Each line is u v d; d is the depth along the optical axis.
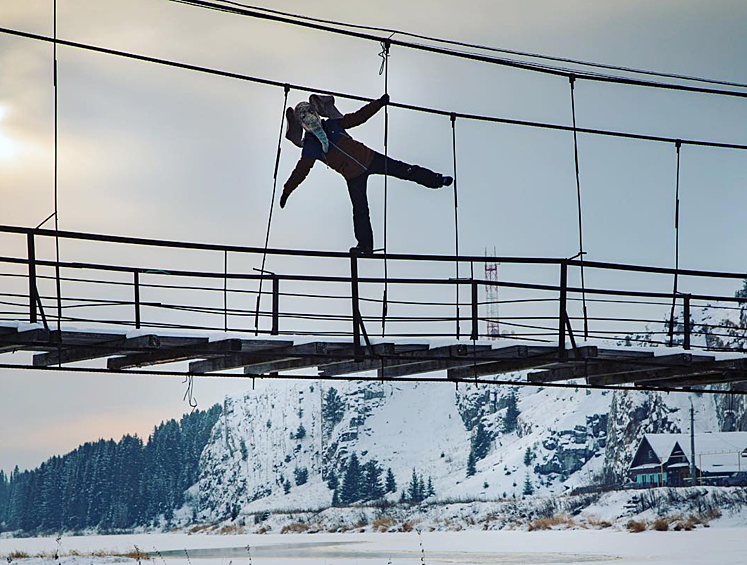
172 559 57.66
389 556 55.28
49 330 14.50
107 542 104.75
